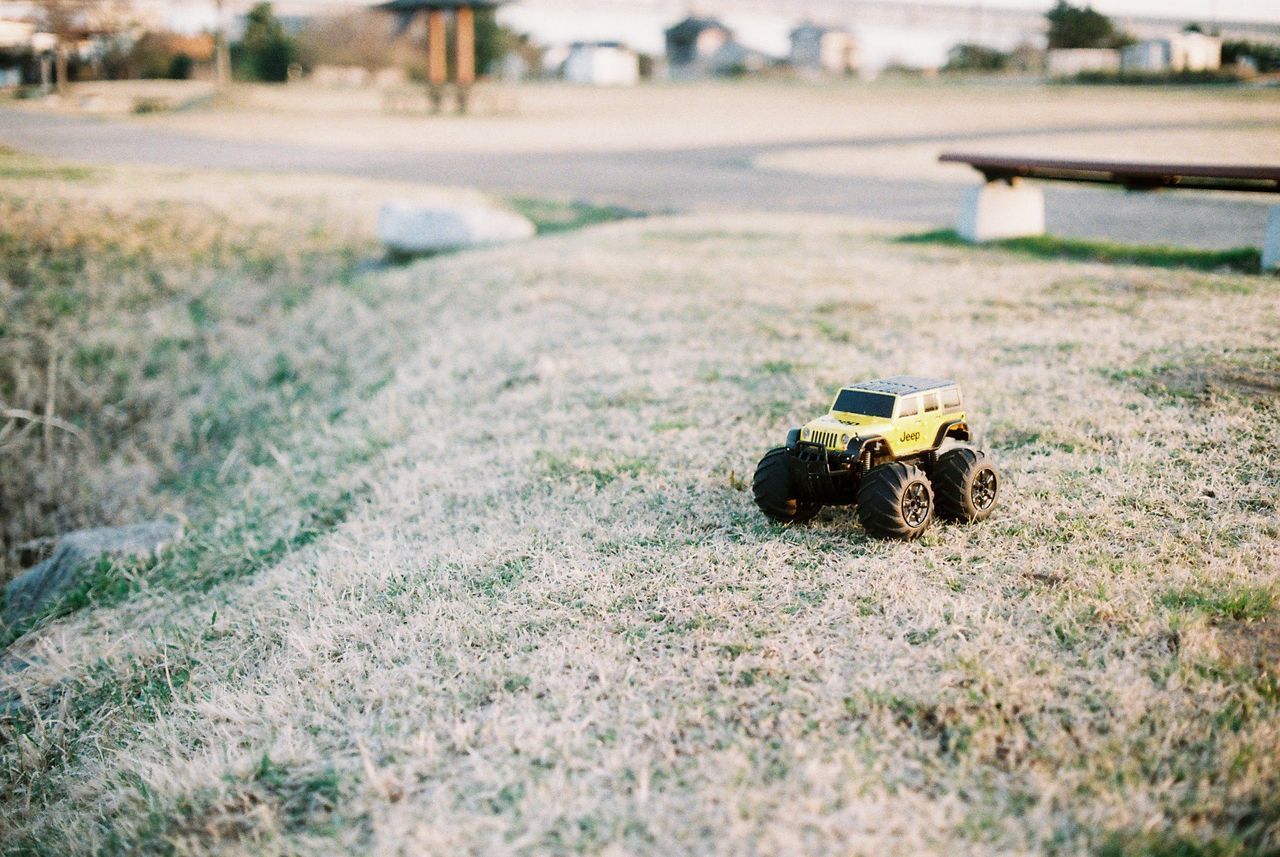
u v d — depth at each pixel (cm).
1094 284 1121
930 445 559
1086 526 548
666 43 8781
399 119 4562
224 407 1266
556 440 780
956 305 1079
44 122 3884
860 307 1105
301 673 511
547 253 1605
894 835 334
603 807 359
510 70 8219
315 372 1290
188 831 399
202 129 3866
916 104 4888
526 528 628
